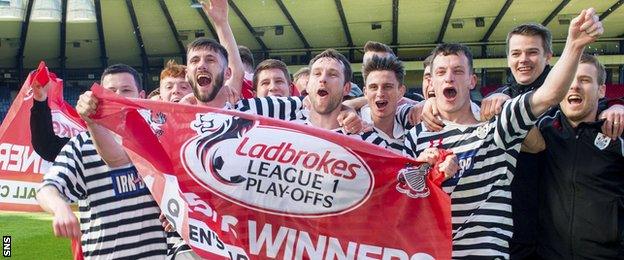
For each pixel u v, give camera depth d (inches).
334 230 131.3
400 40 1006.4
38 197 129.3
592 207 139.6
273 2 818.2
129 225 136.4
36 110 148.4
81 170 134.6
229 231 128.1
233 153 132.2
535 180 149.8
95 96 126.6
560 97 125.0
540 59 155.3
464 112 141.0
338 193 132.1
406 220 129.9
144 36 984.3
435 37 987.3
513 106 130.0
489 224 133.8
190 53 152.3
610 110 139.3
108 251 135.9
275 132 134.1
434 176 127.5
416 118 161.6
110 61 1105.4
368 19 890.1
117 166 135.8
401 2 808.3
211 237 125.5
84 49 1042.1
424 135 143.5
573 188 141.6
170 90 195.5
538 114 128.3
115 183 135.9
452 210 136.1
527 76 156.4
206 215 127.7
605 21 876.6
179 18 894.4
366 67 157.2
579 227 140.5
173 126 132.4
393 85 153.9
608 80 1002.7
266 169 132.3
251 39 996.6
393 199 130.7
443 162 125.9
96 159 135.3
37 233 380.8
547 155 146.8
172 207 123.0
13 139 161.9
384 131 159.5
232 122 133.4
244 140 133.0
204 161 131.0
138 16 895.1
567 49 123.6
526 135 137.5
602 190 139.6
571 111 142.5
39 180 161.2
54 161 144.6
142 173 123.9
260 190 131.7
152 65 1107.9
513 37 158.2
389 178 131.1
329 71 147.9
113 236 135.7
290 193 132.2
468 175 135.3
